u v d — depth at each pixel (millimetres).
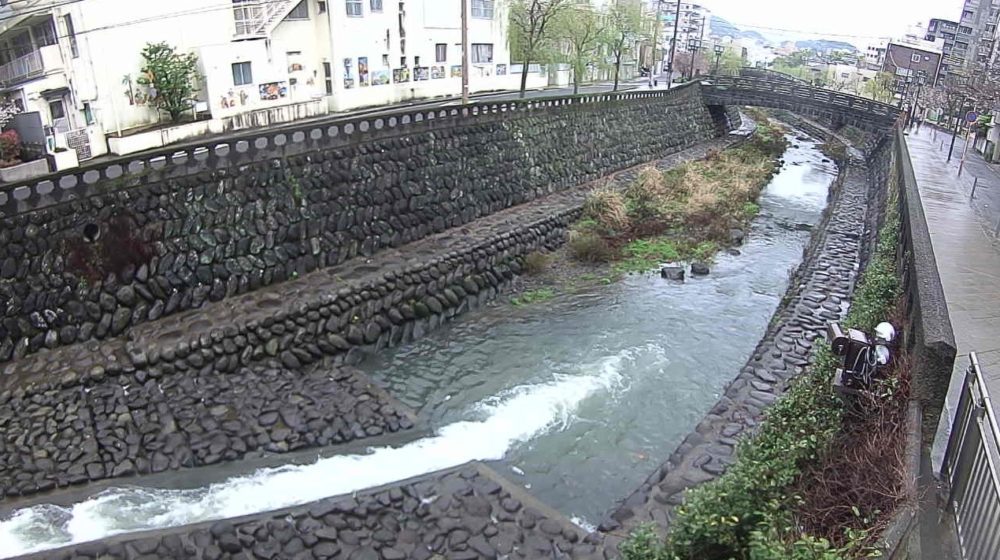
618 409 15414
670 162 40531
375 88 35531
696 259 25703
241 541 10477
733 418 13859
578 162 32594
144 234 16188
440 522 11281
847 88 78875
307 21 32344
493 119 26656
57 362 14484
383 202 21562
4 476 11727
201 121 27203
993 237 19422
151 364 14672
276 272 18453
